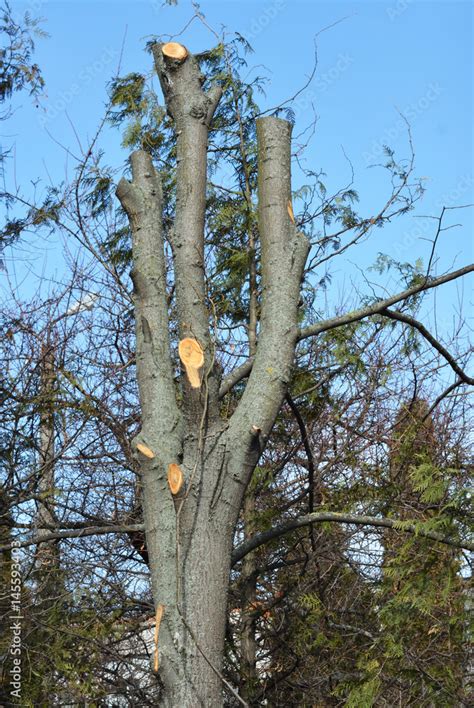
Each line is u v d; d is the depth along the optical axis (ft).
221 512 17.16
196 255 19.22
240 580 32.63
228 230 38.40
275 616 32.96
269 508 32.17
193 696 15.98
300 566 33.65
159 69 21.02
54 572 32.32
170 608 16.47
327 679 30.42
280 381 18.29
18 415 32.48
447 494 25.46
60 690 30.86
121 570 32.96
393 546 32.24
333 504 32.63
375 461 34.76
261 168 20.48
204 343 18.10
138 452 17.54
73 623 31.78
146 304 19.02
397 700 30.30
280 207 20.02
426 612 23.94
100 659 32.24
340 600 34.19
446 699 26.37
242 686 29.73
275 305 19.11
